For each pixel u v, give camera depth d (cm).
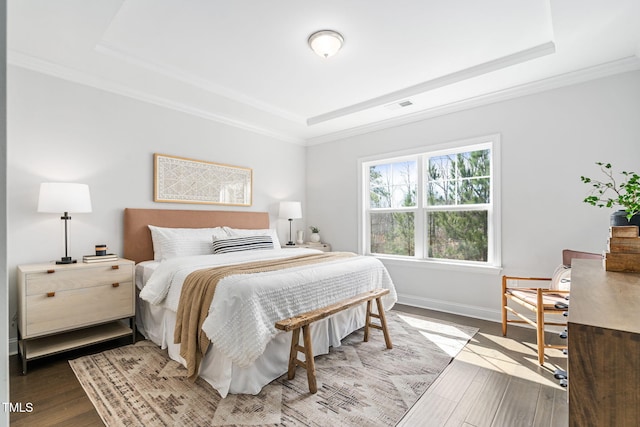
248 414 171
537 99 304
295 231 497
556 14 198
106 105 302
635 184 150
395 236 421
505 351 253
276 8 202
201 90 319
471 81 297
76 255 283
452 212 371
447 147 363
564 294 248
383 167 435
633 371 47
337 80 310
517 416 171
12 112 251
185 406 178
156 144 338
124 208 313
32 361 231
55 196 242
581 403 50
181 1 195
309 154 514
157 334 262
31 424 163
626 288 82
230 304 184
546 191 299
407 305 391
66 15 202
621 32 217
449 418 170
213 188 385
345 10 204
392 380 209
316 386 195
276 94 345
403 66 281
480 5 200
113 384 200
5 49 53
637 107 257
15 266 250
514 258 317
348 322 285
